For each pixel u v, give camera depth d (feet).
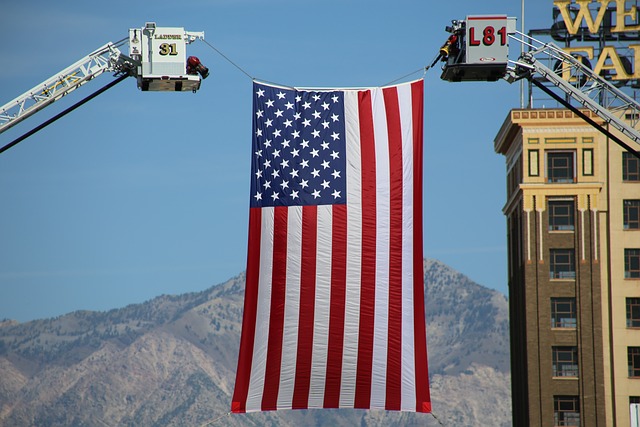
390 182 335.88
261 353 334.44
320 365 333.01
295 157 336.90
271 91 339.57
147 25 319.06
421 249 334.03
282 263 334.85
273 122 338.34
